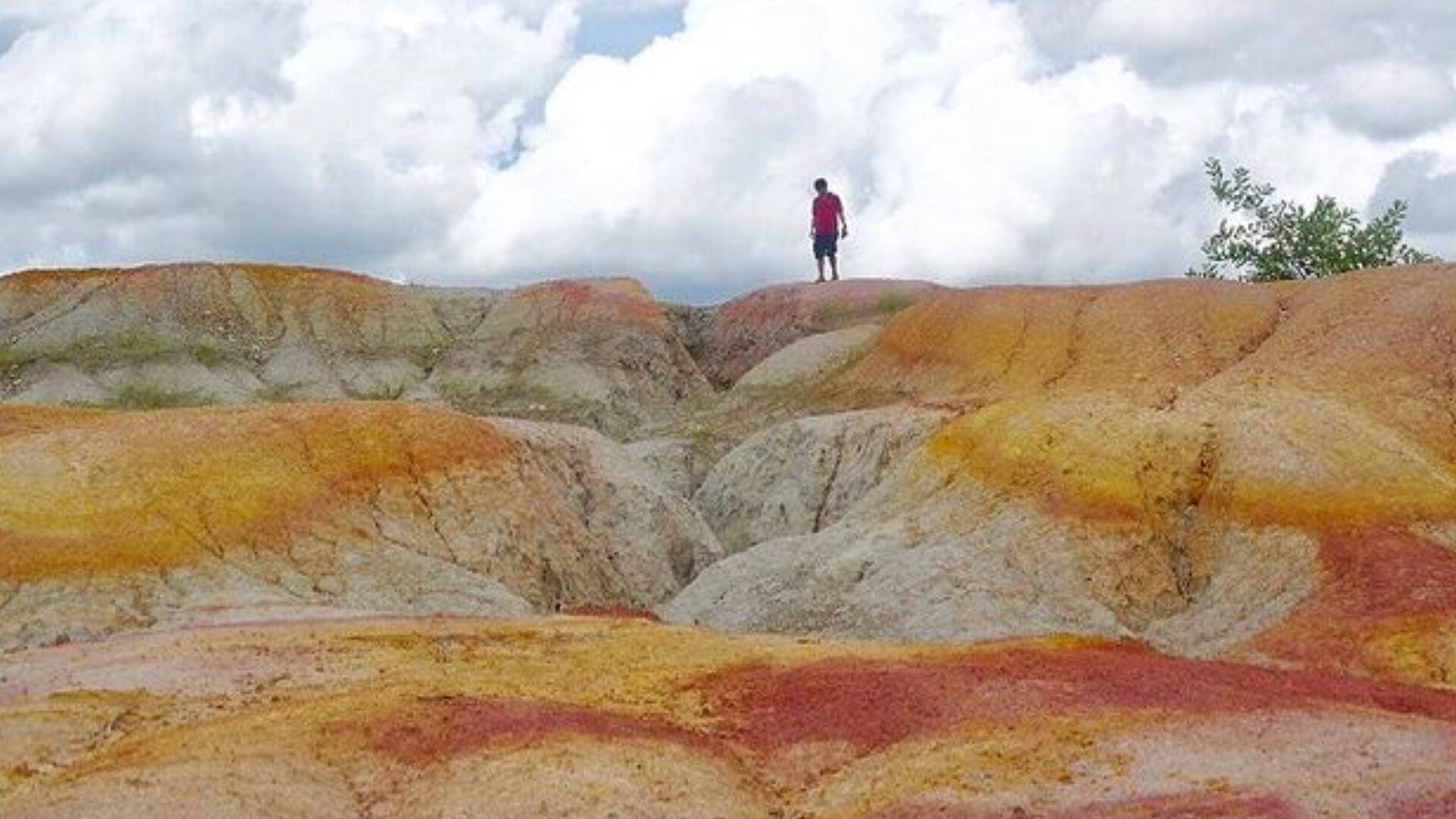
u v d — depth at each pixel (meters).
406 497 51.00
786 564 50.69
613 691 30.39
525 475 54.97
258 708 28.72
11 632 40.09
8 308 88.62
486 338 88.12
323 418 52.59
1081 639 34.50
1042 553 46.31
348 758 25.78
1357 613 39.69
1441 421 51.22
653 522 58.62
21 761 26.09
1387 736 25.78
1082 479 48.50
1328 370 54.75
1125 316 64.88
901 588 45.97
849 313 83.06
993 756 25.39
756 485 63.50
